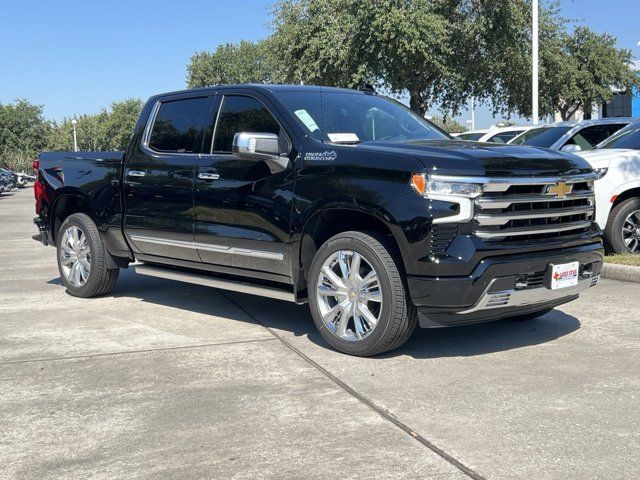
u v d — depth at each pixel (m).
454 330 6.05
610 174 8.71
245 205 5.85
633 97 40.84
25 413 4.29
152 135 6.94
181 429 3.98
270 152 5.50
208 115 6.43
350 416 4.11
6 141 74.75
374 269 5.05
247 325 6.39
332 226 5.56
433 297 4.76
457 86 26.00
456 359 5.20
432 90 27.88
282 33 26.42
